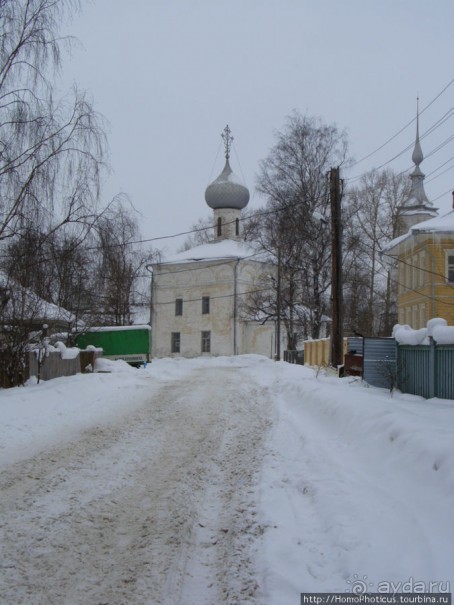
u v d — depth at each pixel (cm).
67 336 2852
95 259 2072
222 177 6525
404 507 646
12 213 1647
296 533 620
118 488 813
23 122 1612
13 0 1603
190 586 521
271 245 4084
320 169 3791
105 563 564
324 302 3934
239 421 1420
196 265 6072
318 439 1087
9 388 1998
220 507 743
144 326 3562
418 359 1666
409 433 853
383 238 5038
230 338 5872
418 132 4519
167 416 1490
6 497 758
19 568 545
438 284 3381
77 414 1491
